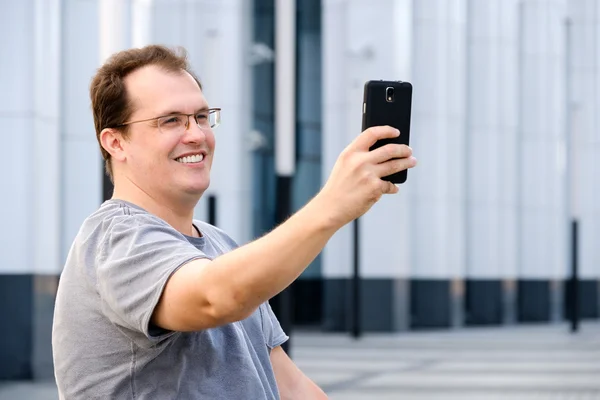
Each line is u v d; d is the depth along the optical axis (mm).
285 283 2562
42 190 15492
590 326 36875
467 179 34750
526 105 37750
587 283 42625
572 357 22500
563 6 38500
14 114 15250
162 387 2924
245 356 3078
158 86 3064
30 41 15242
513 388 16031
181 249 2793
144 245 2820
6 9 15203
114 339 2912
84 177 18047
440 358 22062
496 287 34812
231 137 30016
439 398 14664
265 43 32562
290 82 14883
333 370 19234
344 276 30406
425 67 31469
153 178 3090
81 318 2945
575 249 32531
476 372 18859
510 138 35250
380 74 29750
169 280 2709
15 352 15047
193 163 3096
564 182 39969
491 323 34875
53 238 15812
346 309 30406
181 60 3180
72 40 17797
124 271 2795
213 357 3002
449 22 31875
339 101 30844
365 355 22812
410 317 31891
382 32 29781
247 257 2553
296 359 21688
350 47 30078
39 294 15258
